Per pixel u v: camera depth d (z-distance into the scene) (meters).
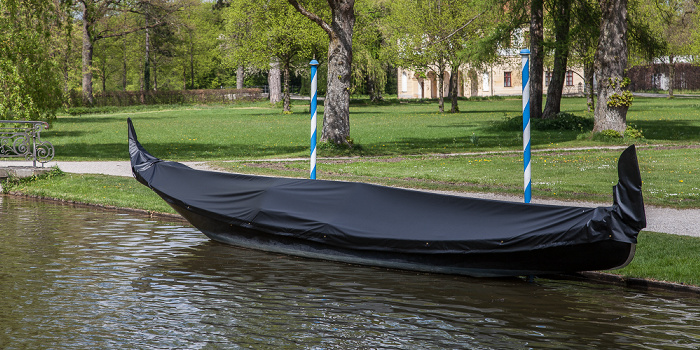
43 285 6.97
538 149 22.20
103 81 77.00
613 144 23.30
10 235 9.80
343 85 21.31
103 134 30.55
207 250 9.04
